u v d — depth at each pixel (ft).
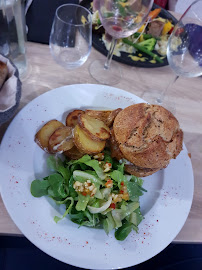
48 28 3.26
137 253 2.05
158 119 2.35
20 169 2.19
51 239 1.95
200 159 2.88
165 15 4.02
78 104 2.77
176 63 2.90
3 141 2.25
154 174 2.57
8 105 2.03
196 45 2.84
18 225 1.92
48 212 2.08
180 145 2.42
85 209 2.18
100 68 3.30
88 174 2.27
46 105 2.62
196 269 3.08
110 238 2.09
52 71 3.08
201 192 2.64
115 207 2.26
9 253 2.81
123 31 2.81
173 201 2.42
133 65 3.37
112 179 2.37
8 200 1.99
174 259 3.13
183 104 3.29
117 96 2.91
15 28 2.59
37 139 2.35
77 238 2.02
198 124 3.16
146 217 2.30
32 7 3.32
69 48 2.98
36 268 2.82
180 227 2.26
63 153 2.44
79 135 2.25
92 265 1.91
